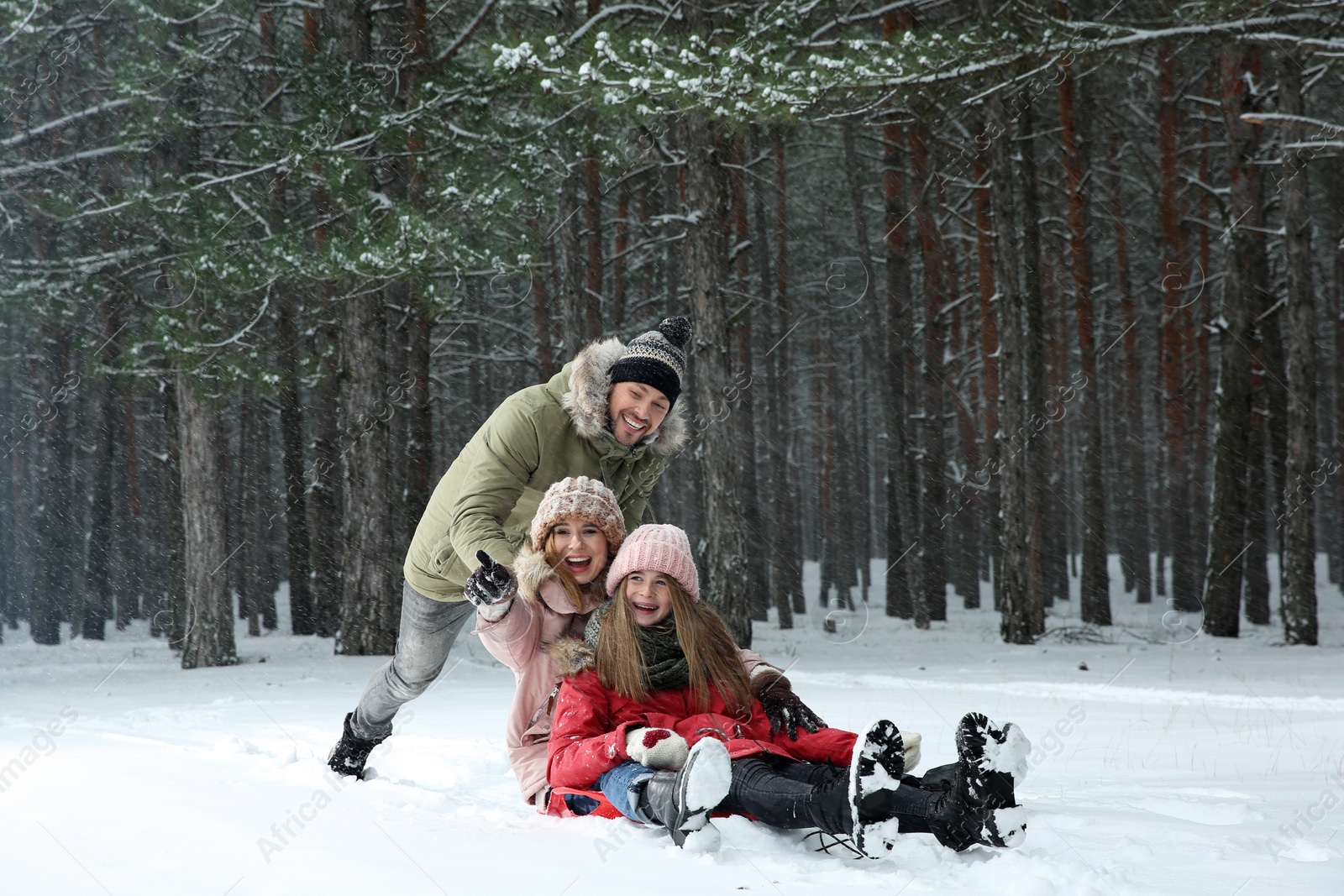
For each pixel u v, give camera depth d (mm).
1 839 2510
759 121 9648
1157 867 2213
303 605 25359
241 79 17609
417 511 19625
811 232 28625
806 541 51688
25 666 17266
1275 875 2131
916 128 17844
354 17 15609
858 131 23469
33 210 15898
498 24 17578
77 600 28703
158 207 14055
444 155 14266
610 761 2740
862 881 2080
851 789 2262
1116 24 9602
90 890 2012
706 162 15367
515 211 14164
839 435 33969
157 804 2996
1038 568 20797
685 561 3111
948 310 24203
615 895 1978
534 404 3516
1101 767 4684
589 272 19625
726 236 16953
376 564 16656
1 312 15391
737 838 2484
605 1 16656
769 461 30266
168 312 14141
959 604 33969
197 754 4699
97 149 15562
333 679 13250
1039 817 2879
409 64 14961
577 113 15430
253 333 15281
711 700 3053
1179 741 5945
